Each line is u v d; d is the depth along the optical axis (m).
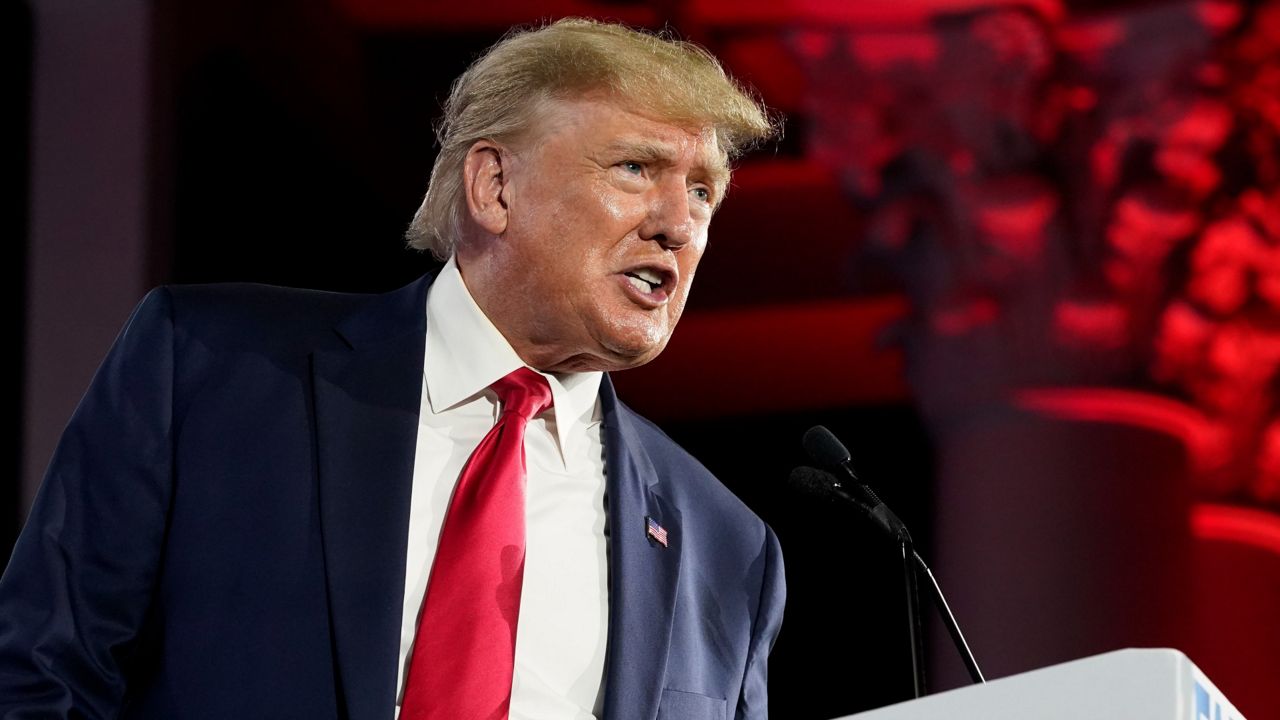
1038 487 6.96
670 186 2.73
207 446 2.51
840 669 6.86
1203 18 7.15
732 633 2.90
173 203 6.21
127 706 2.43
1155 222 7.15
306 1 6.40
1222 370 7.06
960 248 7.11
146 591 2.45
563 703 2.57
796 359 7.02
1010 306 7.11
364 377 2.65
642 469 2.95
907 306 7.08
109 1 6.20
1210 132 7.17
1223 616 6.94
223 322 2.68
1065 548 7.01
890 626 6.87
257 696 2.31
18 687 2.29
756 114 2.87
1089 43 7.21
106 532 2.43
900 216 7.12
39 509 2.46
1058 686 1.74
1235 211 7.16
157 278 6.15
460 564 2.48
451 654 2.39
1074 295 7.14
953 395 7.06
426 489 2.61
